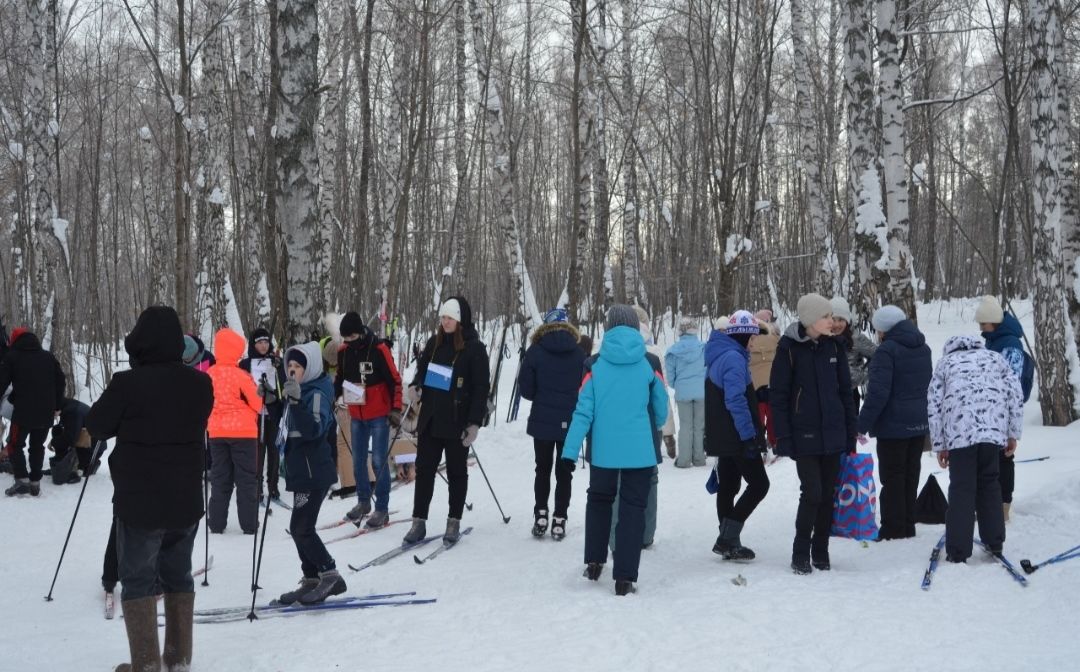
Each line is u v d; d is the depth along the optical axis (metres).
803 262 35.19
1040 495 7.59
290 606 5.67
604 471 5.95
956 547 6.03
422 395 7.54
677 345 11.33
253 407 8.34
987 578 5.60
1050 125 11.91
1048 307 11.96
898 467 7.04
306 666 4.41
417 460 7.52
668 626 4.85
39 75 15.09
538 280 37.38
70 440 10.76
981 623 4.73
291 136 9.86
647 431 5.77
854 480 7.12
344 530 8.45
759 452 6.51
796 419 6.13
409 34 19.31
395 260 15.97
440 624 5.14
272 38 10.36
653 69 23.16
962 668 4.01
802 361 6.16
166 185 27.12
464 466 7.54
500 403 17.97
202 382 4.37
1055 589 5.21
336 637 4.93
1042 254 12.02
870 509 7.13
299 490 5.70
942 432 6.20
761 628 4.73
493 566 6.69
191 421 4.27
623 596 5.59
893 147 11.91
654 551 7.07
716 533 7.60
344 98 21.30
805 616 4.94
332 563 5.78
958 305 29.44
